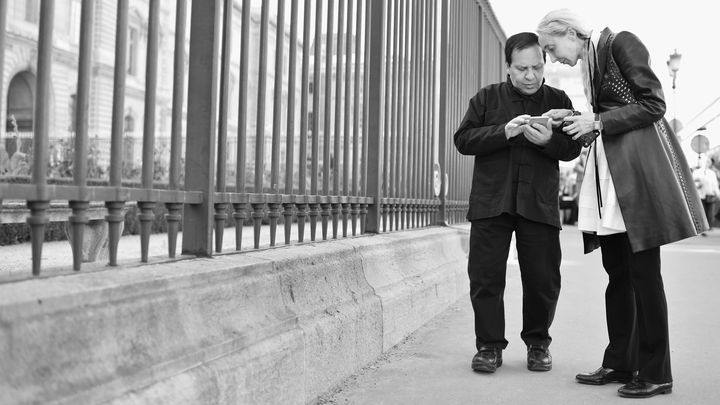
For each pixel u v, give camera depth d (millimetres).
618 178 3057
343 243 3836
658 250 3105
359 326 3480
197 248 2586
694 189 3117
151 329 1926
